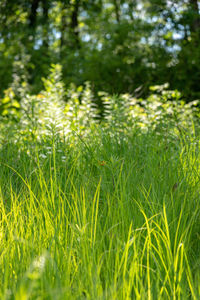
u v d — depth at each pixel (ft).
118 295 6.17
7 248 7.42
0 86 44.60
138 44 55.47
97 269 6.61
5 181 11.51
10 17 55.67
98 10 63.52
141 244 8.03
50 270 6.72
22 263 7.10
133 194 10.07
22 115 21.66
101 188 10.85
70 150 13.35
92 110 22.65
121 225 8.44
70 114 18.78
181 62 51.88
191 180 11.00
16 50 49.55
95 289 6.19
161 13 55.57
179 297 6.37
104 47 56.34
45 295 5.78
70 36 59.57
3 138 16.61
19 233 8.31
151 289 6.77
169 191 10.14
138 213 8.98
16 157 13.61
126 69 51.60
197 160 12.20
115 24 56.95
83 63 51.60
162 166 11.48
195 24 57.11
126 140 15.05
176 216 9.11
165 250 7.71
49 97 22.75
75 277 6.98
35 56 50.98
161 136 14.88
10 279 7.00
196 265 7.32
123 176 10.55
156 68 52.16
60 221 8.39
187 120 20.10
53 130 14.25
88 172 11.55
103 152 13.14
